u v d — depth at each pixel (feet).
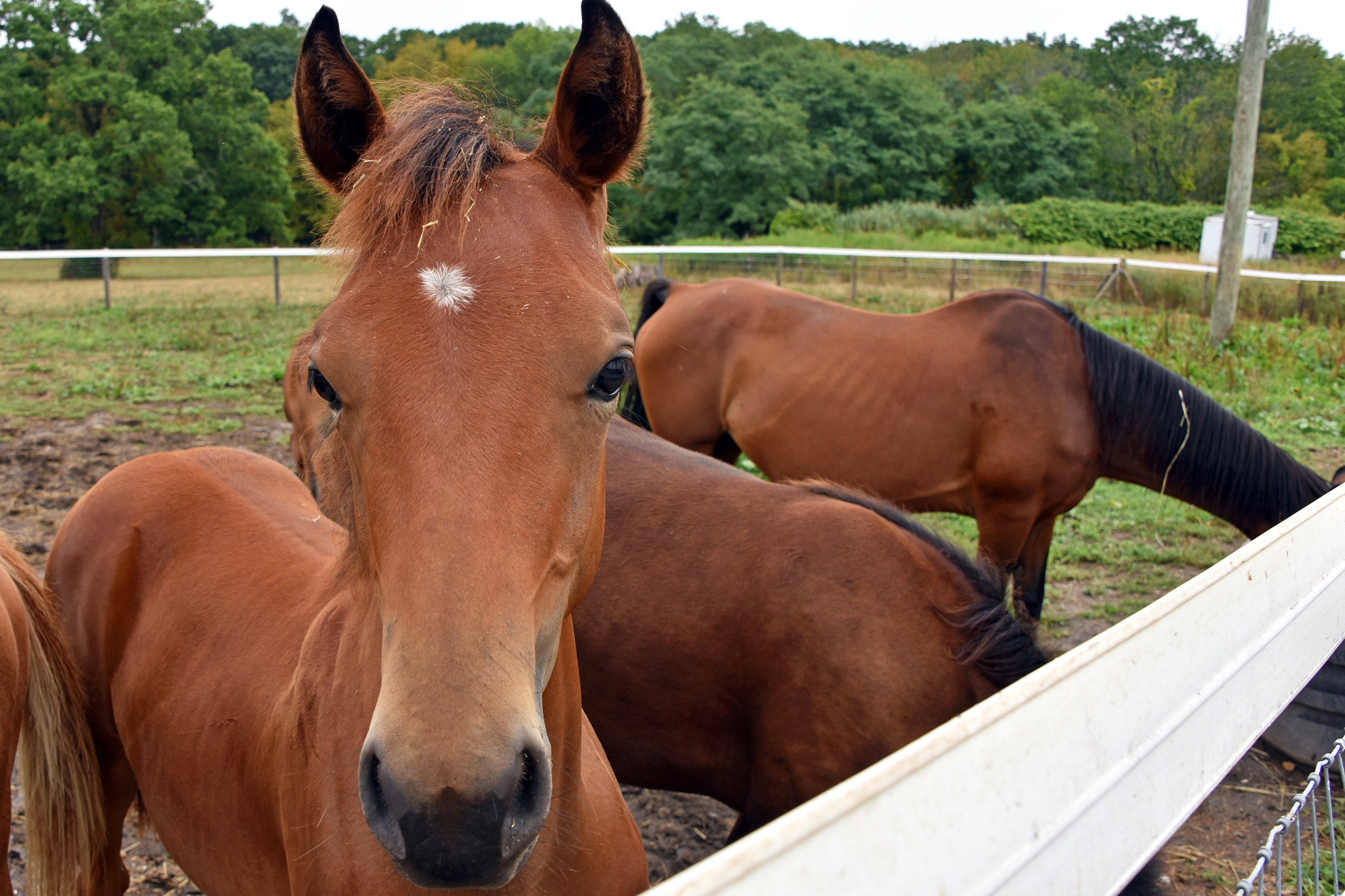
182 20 109.40
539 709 4.11
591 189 5.00
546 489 3.99
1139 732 3.83
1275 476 13.15
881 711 7.09
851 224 87.15
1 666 6.52
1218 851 10.00
